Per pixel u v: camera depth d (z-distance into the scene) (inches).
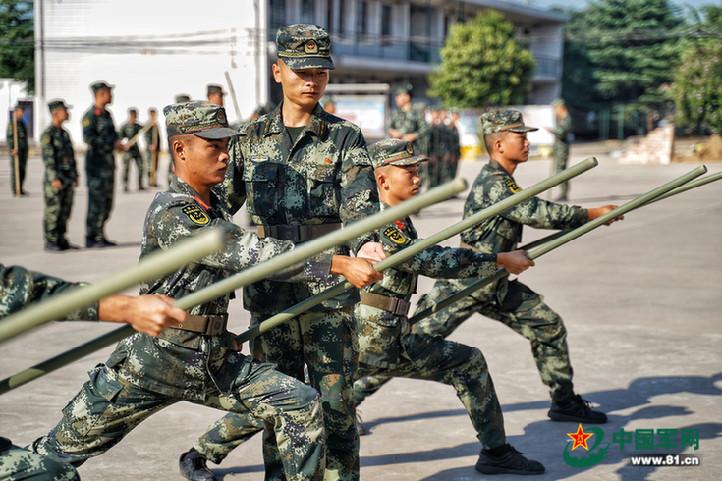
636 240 498.9
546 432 200.7
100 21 1409.9
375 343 164.4
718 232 529.0
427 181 755.4
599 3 2209.6
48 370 107.8
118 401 129.3
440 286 196.2
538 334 201.8
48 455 113.0
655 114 2113.7
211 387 132.0
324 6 1487.5
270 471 153.4
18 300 105.4
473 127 1473.9
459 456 186.2
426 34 1742.1
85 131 468.4
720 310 321.1
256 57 1334.9
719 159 1294.3
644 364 252.5
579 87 2256.4
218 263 126.1
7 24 1459.2
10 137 764.0
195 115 131.0
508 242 196.1
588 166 123.1
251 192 155.6
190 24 1362.0
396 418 211.2
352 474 149.9
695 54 1294.3
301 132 153.0
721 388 231.1
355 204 148.6
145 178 968.9
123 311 105.7
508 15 1915.6
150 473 175.5
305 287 148.3
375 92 1572.3
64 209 462.3
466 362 170.7
